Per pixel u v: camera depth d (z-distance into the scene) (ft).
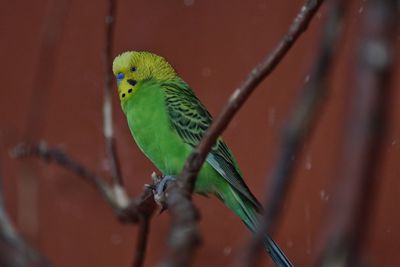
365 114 5.32
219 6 56.34
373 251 49.44
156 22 56.75
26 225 41.29
